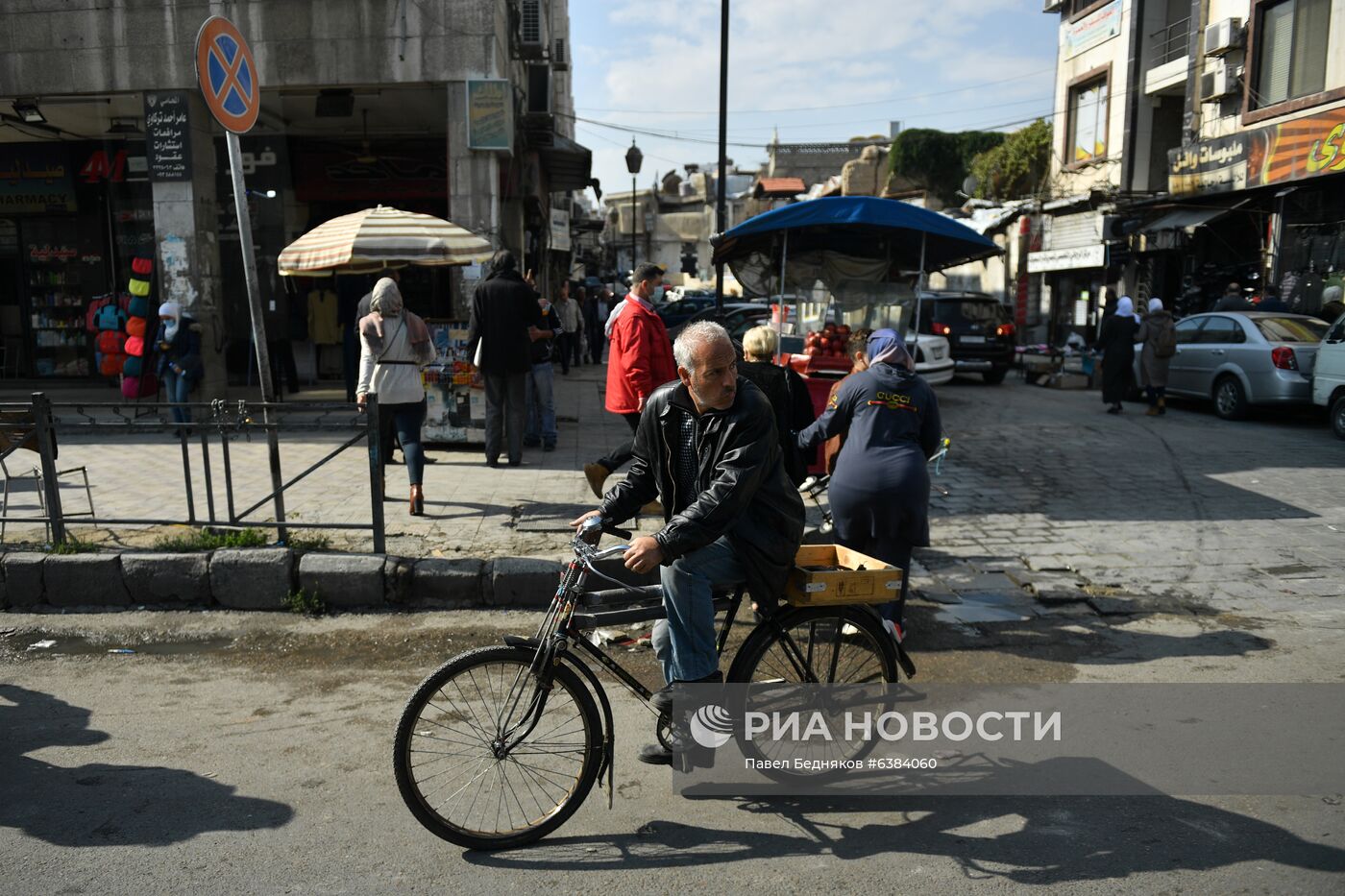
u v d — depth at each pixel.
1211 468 9.66
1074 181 24.47
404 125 15.57
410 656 5.17
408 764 3.27
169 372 10.84
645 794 3.71
